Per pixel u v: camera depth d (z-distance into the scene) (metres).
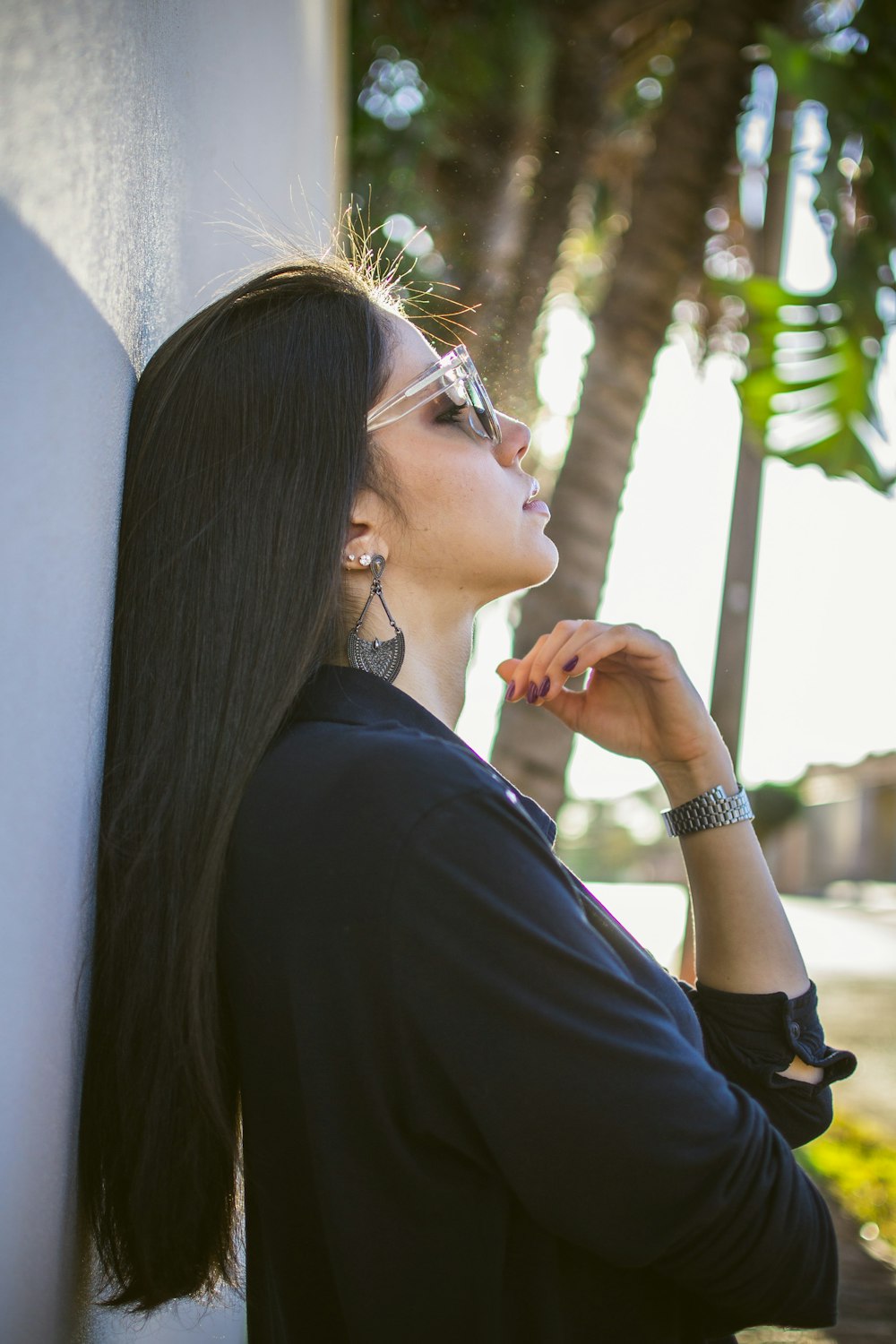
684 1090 0.92
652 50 5.45
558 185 5.26
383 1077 0.96
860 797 23.61
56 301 0.86
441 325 2.09
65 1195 1.00
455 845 0.95
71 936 0.99
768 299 4.73
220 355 1.19
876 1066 6.09
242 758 1.07
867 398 4.73
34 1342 0.89
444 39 5.10
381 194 5.42
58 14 0.85
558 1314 0.98
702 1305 1.06
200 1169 1.10
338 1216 0.97
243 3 2.14
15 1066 0.82
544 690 1.51
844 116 4.30
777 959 1.39
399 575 1.28
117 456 1.12
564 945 0.94
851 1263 3.28
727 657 4.89
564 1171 0.91
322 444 1.17
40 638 0.85
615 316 4.43
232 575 1.12
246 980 1.04
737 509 4.95
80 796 1.00
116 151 1.06
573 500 4.27
